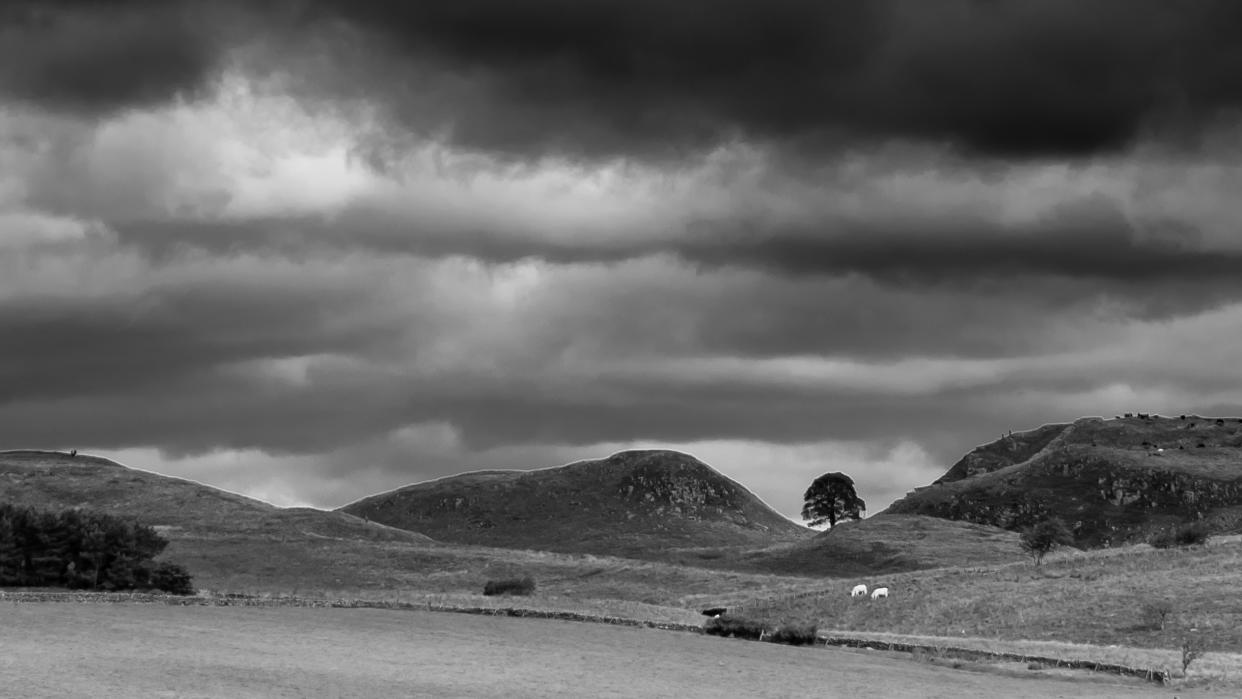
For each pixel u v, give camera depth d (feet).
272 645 296.30
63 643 282.56
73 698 213.66
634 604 430.61
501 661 287.89
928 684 275.18
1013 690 269.03
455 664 279.90
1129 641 349.61
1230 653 324.80
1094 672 297.33
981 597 416.67
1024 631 370.94
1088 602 390.83
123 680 235.40
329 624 341.21
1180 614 367.04
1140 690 272.72
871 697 254.47
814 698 250.98
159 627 318.86
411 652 296.10
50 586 431.84
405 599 422.00
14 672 238.48
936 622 393.50
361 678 253.03
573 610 397.39
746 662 302.86
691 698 246.06
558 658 296.92
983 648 328.90
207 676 245.45
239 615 353.10
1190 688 275.59
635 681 265.75
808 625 355.77
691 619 396.98
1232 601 374.22
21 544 440.04
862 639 350.02
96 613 342.44
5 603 358.84
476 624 355.77
